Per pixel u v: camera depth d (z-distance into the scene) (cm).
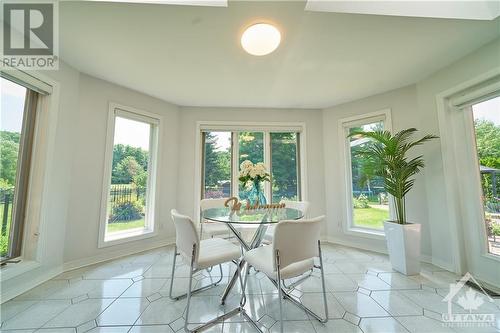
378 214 301
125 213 288
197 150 344
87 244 245
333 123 345
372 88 281
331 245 318
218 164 354
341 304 167
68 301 169
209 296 179
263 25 165
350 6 149
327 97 311
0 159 179
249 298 177
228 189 352
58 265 218
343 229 323
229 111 352
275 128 354
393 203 277
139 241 290
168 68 233
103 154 261
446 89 228
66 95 224
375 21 164
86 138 247
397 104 281
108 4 148
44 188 201
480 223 209
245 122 351
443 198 231
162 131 322
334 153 341
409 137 266
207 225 269
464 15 156
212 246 178
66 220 228
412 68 232
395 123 282
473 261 212
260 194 223
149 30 174
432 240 244
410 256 216
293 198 355
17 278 179
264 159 354
